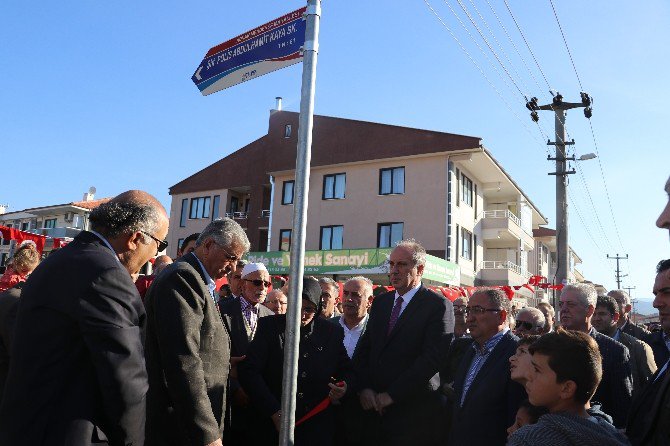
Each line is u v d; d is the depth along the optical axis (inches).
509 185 1129.4
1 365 117.7
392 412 157.8
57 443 76.9
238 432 150.6
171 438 107.0
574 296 153.9
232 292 202.2
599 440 78.0
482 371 139.5
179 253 176.9
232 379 152.1
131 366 81.7
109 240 92.9
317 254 916.6
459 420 139.2
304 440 146.5
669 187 76.8
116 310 82.4
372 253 864.9
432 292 167.2
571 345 87.7
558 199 607.2
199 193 1309.1
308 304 150.8
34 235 317.1
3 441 77.7
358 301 201.2
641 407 103.6
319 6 103.2
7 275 178.5
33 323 80.8
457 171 1002.7
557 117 617.0
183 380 102.3
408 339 159.6
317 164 1085.1
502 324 144.3
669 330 128.0
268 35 111.1
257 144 1248.8
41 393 78.2
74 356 81.0
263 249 1193.4
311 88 100.2
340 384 152.0
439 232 946.1
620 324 249.9
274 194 1148.5
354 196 1041.5
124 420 80.8
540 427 80.7
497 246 1204.5
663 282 127.0
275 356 150.9
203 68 125.2
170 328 104.3
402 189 999.0
